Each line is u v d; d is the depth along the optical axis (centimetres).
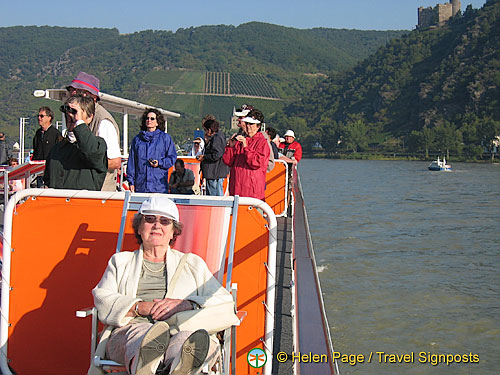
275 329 486
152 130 648
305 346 364
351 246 4244
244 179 656
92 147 419
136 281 350
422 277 3253
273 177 1112
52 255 386
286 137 1238
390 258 3797
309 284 502
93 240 386
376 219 5812
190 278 354
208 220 376
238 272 380
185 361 290
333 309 2617
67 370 382
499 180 11144
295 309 433
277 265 707
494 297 2811
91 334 365
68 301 384
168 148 648
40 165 684
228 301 342
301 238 740
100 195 385
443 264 3628
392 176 12431
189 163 1116
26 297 384
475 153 19150
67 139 440
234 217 369
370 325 2381
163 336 298
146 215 354
